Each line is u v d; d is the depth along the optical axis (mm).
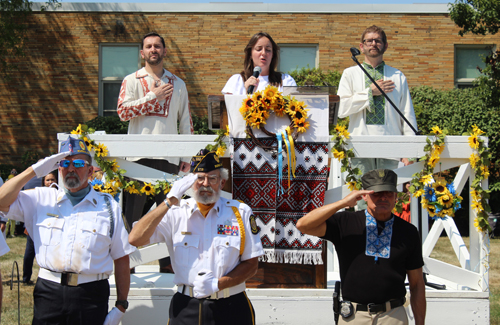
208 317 2848
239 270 2932
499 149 10453
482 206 4066
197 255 2928
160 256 4164
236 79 4742
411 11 12461
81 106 12508
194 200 3041
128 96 4785
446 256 8336
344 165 3963
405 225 3006
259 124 3826
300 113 3838
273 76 4734
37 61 12469
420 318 3021
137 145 4012
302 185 3830
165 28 12547
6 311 4996
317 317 3883
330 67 12555
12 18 12070
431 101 11133
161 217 2842
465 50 12750
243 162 3838
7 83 12461
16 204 3154
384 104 4797
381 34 4902
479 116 10422
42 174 3088
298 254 3789
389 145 4027
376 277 2902
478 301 4043
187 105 5051
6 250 3180
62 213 3162
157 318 3953
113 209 3250
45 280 3070
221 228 2961
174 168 4742
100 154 3975
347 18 12547
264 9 12508
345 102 4809
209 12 12508
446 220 4746
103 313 3119
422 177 4039
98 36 12539
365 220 3020
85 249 3062
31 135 12484
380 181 2906
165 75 4914
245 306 2984
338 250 3057
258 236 3043
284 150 3812
